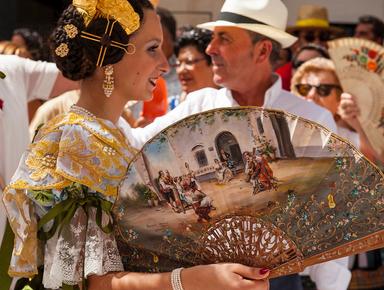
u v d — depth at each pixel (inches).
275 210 95.7
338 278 145.4
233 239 97.7
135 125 164.7
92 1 102.7
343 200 93.6
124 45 103.6
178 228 99.0
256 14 145.8
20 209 101.0
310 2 316.2
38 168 100.9
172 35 211.2
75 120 102.7
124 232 100.2
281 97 150.6
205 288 95.4
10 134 137.4
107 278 99.7
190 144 96.2
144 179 98.0
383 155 177.6
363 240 93.9
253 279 95.2
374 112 175.6
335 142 92.4
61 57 104.3
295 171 94.1
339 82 178.1
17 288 108.2
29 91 148.5
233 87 148.2
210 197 96.8
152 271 101.2
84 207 100.8
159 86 160.6
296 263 96.4
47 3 295.9
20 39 215.3
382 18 316.8
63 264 99.5
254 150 94.7
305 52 210.5
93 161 100.7
